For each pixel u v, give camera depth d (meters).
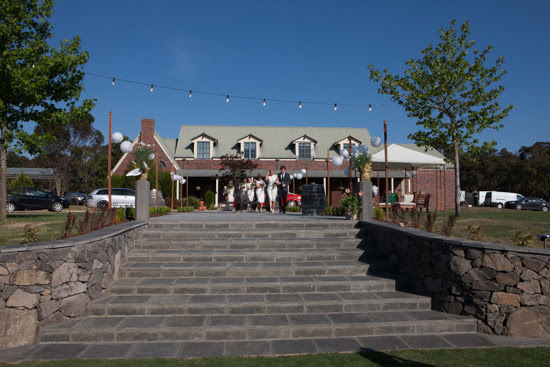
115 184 27.36
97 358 4.41
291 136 37.28
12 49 12.30
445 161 17.47
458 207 15.64
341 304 5.73
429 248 6.12
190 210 19.58
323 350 4.66
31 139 12.45
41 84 11.81
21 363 4.29
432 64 16.20
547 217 16.33
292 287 6.23
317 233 8.50
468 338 5.14
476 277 5.48
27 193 22.88
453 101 16.14
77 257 5.46
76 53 12.97
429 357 4.46
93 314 5.51
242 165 21.47
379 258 7.59
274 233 8.47
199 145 34.50
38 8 12.82
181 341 4.94
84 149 47.22
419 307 5.92
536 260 5.24
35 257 5.04
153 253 7.39
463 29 15.77
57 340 4.93
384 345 4.85
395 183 35.56
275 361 4.31
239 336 5.01
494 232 10.11
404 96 16.81
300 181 34.34
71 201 34.25
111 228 7.06
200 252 7.49
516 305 5.25
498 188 53.88
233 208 21.77
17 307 4.86
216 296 6.00
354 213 9.74
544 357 4.47
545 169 48.91
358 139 36.72
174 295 6.05
